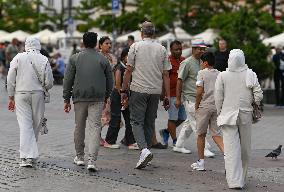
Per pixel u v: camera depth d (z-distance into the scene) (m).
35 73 23.78
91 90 22.86
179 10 96.25
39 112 23.89
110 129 28.97
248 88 20.67
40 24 128.75
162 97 25.28
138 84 24.12
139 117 24.19
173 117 28.70
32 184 20.39
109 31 103.25
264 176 22.78
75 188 19.92
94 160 22.92
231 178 20.42
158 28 98.31
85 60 22.98
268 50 51.09
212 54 23.41
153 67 24.22
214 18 80.38
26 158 23.39
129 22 102.75
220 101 20.84
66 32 115.50
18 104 23.73
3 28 128.50
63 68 75.44
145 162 23.36
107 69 23.27
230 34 49.75
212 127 23.52
